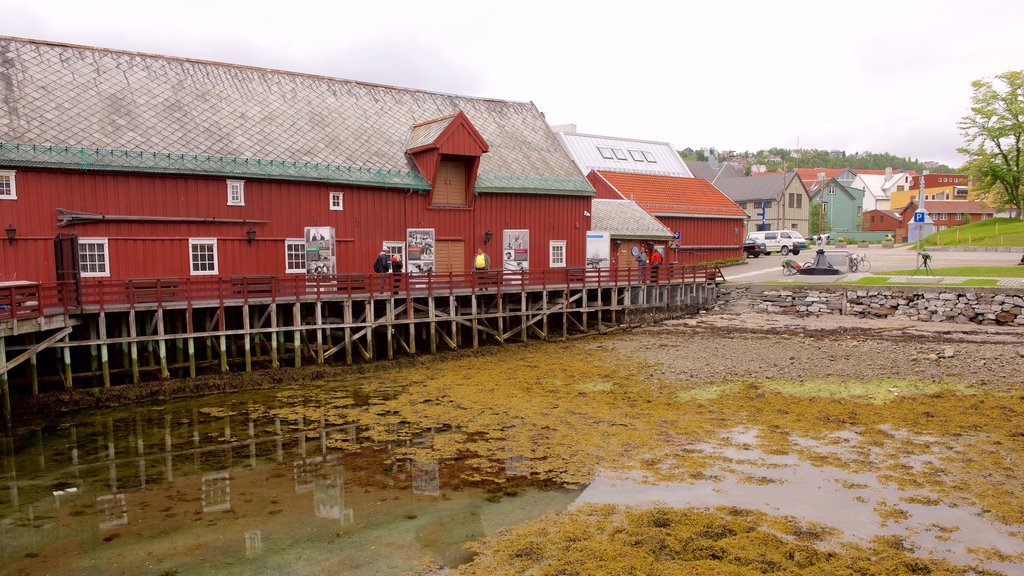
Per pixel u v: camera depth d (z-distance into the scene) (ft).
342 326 81.71
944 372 72.13
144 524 40.73
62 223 73.46
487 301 102.22
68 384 66.90
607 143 179.63
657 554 35.99
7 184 70.85
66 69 82.38
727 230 167.43
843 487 44.65
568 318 107.24
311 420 62.54
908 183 367.66
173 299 73.15
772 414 61.67
